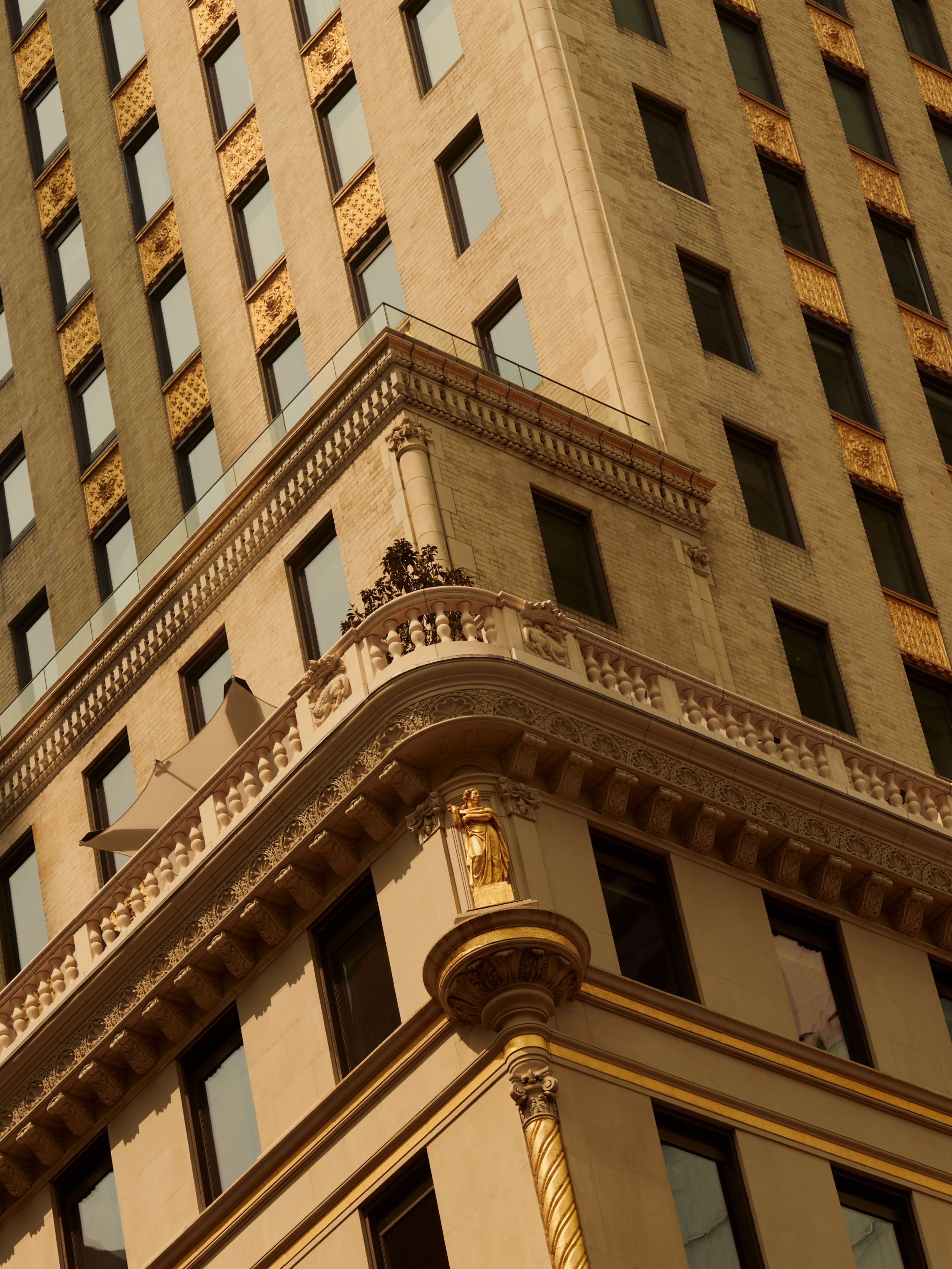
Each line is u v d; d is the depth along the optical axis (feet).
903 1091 141.28
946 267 206.08
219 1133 141.38
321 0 203.92
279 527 161.07
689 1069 131.03
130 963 145.69
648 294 175.22
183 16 217.15
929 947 151.23
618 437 162.81
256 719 148.25
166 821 149.79
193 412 199.21
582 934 126.72
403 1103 128.98
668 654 155.74
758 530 170.81
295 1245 131.95
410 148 189.78
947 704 177.06
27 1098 150.30
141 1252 141.59
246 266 201.26
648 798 139.85
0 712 185.68
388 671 135.54
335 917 138.72
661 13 195.62
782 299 187.21
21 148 231.71
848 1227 133.80
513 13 185.98
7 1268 150.92
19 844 178.91
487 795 132.98
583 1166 121.29
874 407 188.75
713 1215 127.34
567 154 177.99
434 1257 125.08
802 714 163.84
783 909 145.18
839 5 217.15
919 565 182.29
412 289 185.06
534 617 139.95
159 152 214.90
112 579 201.36
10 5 241.76
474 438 155.74
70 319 217.15
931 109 217.36
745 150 194.29
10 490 217.15
